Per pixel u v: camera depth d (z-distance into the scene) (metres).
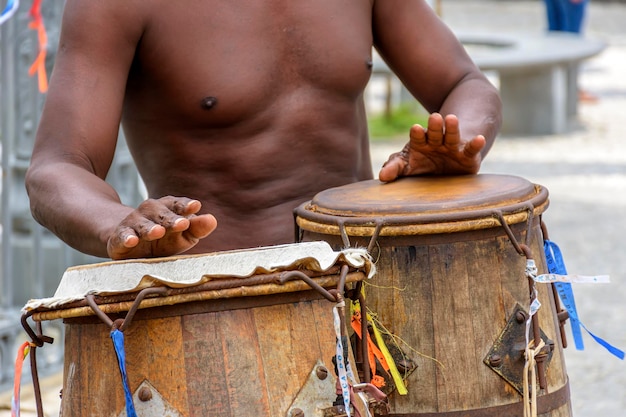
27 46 6.10
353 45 3.04
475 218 2.45
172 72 2.88
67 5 2.91
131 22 2.85
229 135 2.93
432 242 2.47
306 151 2.98
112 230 2.35
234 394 2.12
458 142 2.83
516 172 11.51
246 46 2.91
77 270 2.17
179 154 2.95
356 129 3.10
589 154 12.54
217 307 2.13
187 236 2.21
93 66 2.83
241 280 2.11
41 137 2.77
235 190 2.94
